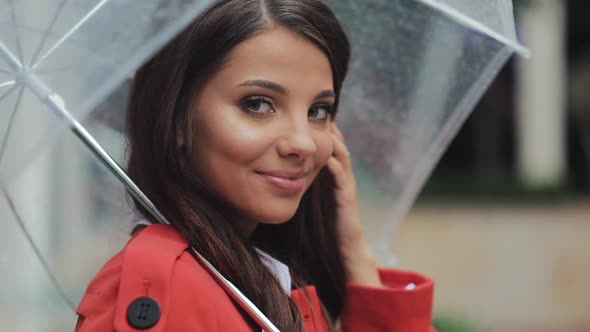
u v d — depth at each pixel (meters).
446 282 8.34
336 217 2.38
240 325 1.72
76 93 1.56
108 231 2.61
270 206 1.83
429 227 12.02
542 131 15.38
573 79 17.67
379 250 2.63
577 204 14.39
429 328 2.33
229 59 1.78
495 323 6.66
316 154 1.93
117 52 1.54
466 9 1.92
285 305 1.90
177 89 1.82
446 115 2.38
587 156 17.11
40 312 4.24
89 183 2.96
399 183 2.55
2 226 2.65
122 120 2.34
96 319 1.67
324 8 1.90
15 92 1.62
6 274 4.01
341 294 2.38
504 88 17.48
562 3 15.48
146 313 1.63
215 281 1.79
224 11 1.78
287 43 1.80
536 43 15.26
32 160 1.61
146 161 1.89
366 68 2.46
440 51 2.33
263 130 1.80
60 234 3.30
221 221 1.86
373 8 2.40
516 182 15.28
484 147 17.84
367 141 2.54
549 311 7.06
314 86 1.85
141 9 1.55
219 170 1.82
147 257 1.70
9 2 1.62
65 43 1.58
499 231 11.56
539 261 9.32
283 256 2.23
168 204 1.84
